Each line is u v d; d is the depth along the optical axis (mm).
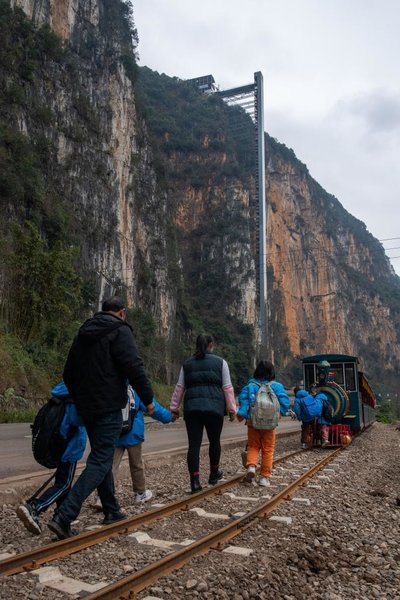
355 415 15734
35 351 28953
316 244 162125
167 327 72938
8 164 41719
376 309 185000
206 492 6590
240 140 128875
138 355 4633
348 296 172625
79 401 4551
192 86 137125
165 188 80250
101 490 5070
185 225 115188
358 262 196000
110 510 5078
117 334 4590
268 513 5812
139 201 69875
